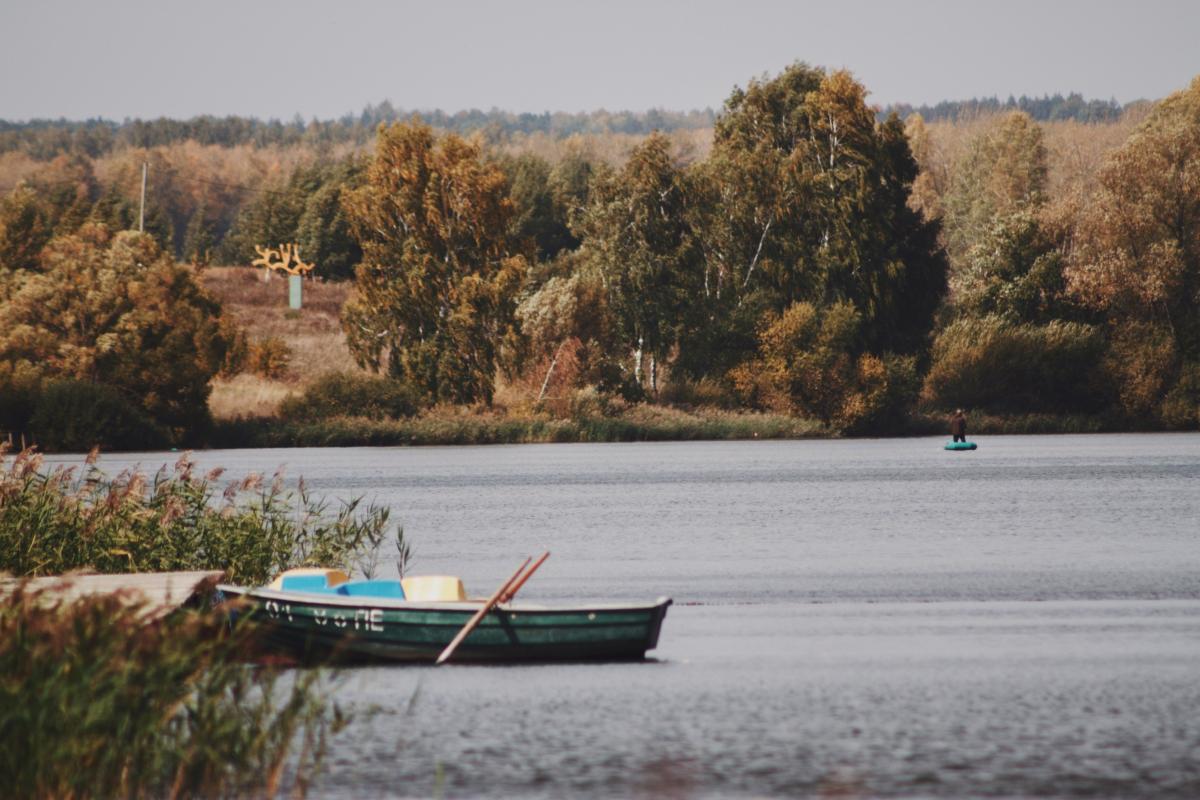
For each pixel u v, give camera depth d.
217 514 89.81
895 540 129.75
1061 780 50.09
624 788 49.09
